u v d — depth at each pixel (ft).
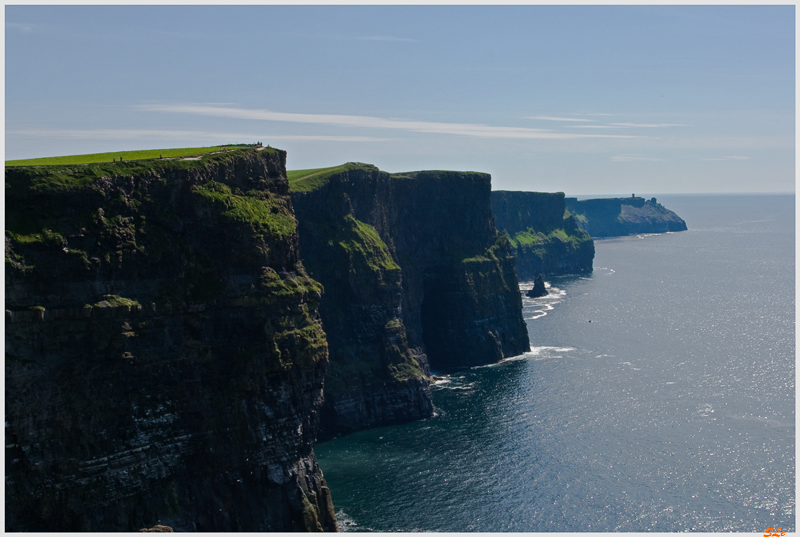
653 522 372.58
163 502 314.55
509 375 646.33
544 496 399.65
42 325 288.92
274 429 341.00
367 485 415.03
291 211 379.76
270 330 341.00
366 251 569.64
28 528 283.59
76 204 304.71
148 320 315.17
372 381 543.39
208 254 337.11
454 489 409.28
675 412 532.73
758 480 418.51
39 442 286.66
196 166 337.11
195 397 326.65
